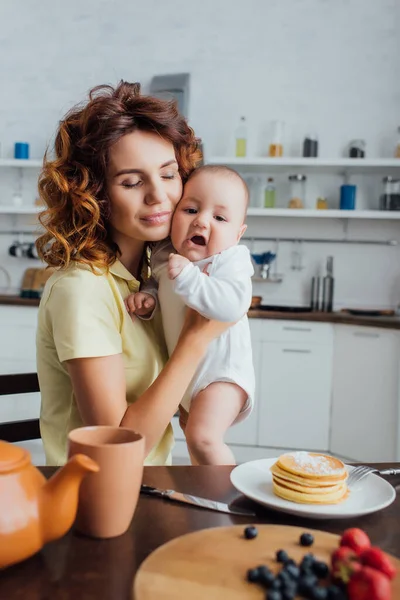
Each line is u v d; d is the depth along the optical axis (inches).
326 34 181.6
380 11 179.8
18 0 190.9
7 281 195.2
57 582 24.3
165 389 43.0
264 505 32.5
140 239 49.3
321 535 27.6
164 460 53.6
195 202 55.8
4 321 161.6
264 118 183.8
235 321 48.1
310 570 23.9
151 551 27.3
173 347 54.1
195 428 57.2
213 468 39.0
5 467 24.5
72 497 25.7
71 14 189.6
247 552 25.8
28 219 194.7
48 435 50.4
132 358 49.9
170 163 48.0
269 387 157.1
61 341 44.0
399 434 143.0
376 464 42.3
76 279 45.6
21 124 192.7
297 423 156.6
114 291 48.8
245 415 62.2
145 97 47.7
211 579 23.4
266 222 187.5
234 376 58.9
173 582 23.0
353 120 181.3
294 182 178.7
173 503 32.9
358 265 184.4
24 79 191.9
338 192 182.9
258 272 184.7
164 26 186.9
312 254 186.1
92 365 43.5
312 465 34.8
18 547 24.2
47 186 50.0
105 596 23.5
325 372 155.9
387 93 180.4
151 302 51.0
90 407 43.6
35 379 52.9
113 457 27.5
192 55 185.9
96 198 47.6
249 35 183.9
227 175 56.6
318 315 155.5
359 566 23.0
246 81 184.1
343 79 181.5
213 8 184.9
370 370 147.9
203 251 55.1
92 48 189.3
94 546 27.4
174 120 48.2
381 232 183.6
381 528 31.2
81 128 48.1
